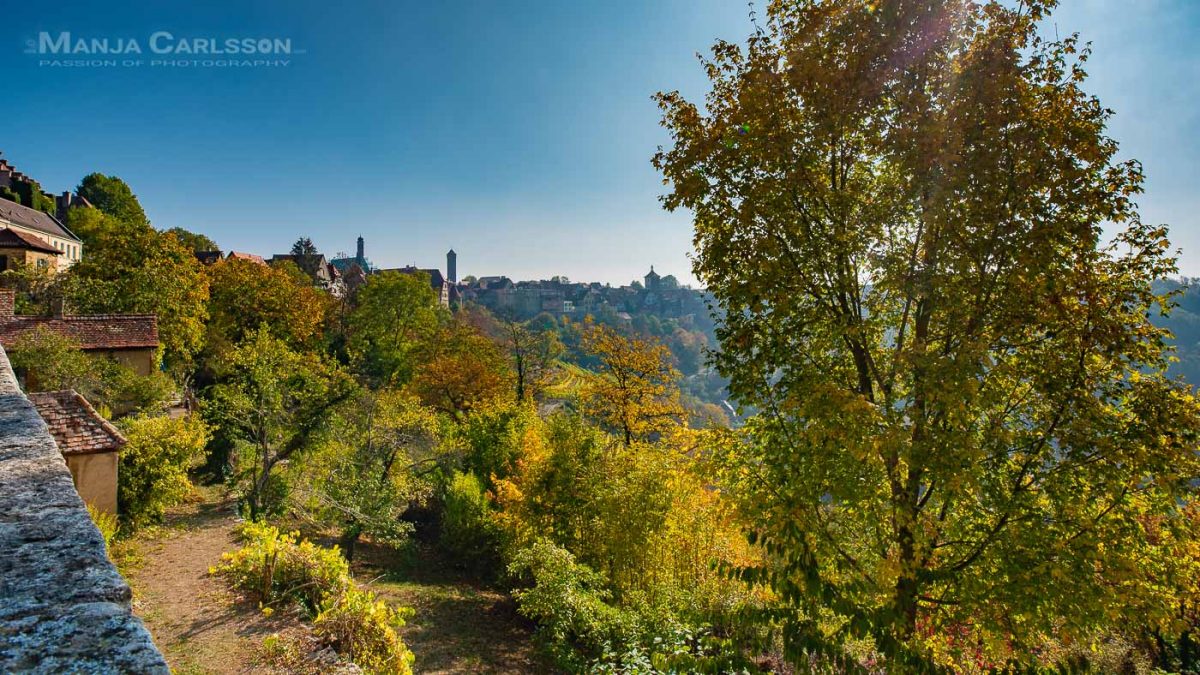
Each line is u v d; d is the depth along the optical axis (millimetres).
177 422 17844
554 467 20297
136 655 1606
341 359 50188
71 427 14344
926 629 7719
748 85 8133
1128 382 6988
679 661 7148
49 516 2523
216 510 19234
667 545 17000
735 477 8492
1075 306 6832
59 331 25672
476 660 15211
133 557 13531
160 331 35906
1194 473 5906
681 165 8383
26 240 42000
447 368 42312
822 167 8266
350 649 9039
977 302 6930
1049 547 6203
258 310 45781
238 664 8602
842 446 6734
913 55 7172
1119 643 13336
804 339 8367
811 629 6434
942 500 7168
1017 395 7383
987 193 6652
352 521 21250
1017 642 6461
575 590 15273
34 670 1473
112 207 79125
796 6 8297
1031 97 6820
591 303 194375
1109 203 6512
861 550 7840
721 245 8016
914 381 6863
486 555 24141
